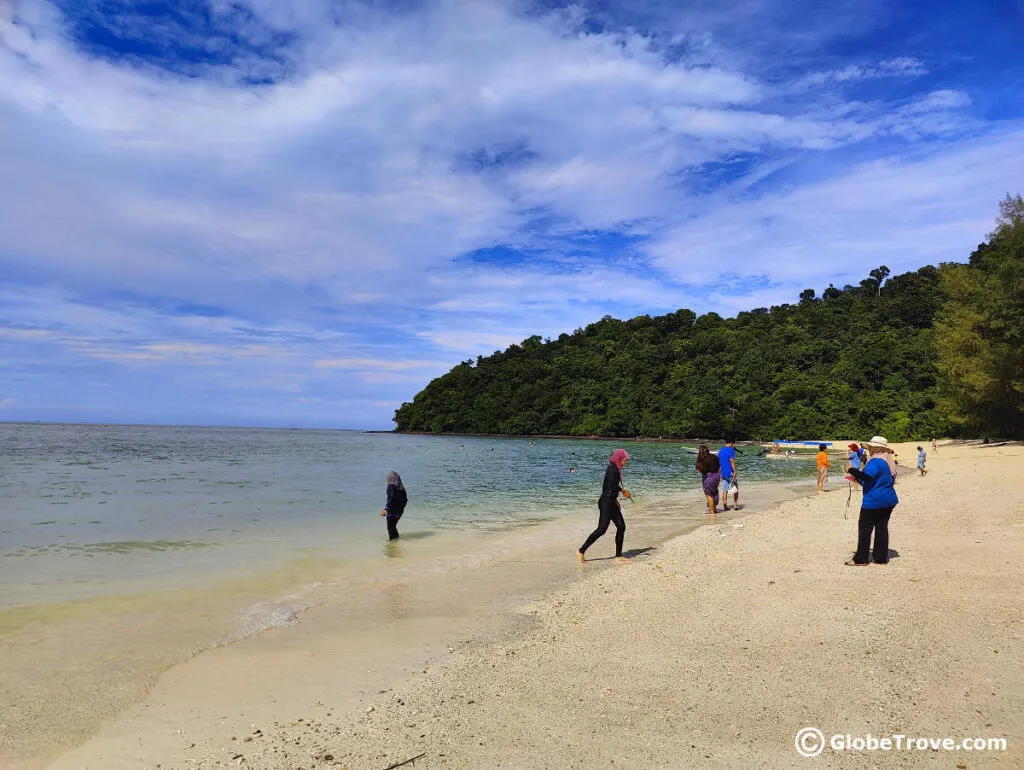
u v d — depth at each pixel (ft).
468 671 19.06
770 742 13.76
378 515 58.59
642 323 395.14
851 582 27.22
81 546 41.98
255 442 294.46
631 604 26.04
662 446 239.50
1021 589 24.50
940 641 19.21
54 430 456.45
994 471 83.35
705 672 17.97
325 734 15.05
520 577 33.04
